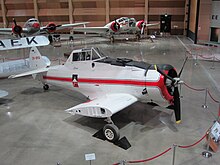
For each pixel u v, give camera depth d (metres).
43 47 20.30
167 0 26.14
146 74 6.45
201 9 20.75
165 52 17.44
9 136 6.36
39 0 27.88
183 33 27.75
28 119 7.35
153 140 6.09
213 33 21.11
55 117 7.48
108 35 24.16
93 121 7.17
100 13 27.45
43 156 5.47
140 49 18.75
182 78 11.18
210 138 5.58
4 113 7.79
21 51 18.59
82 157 5.41
